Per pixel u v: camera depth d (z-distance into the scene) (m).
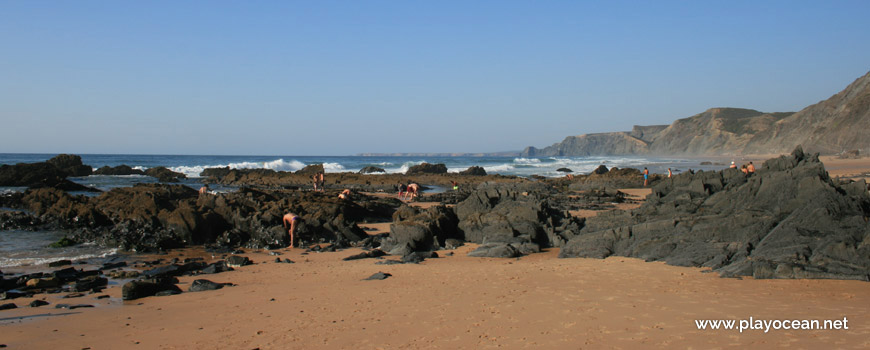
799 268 10.58
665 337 6.98
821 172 14.48
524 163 121.19
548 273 12.49
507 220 18.91
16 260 16.39
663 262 13.31
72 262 16.17
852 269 10.31
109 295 11.51
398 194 43.94
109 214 24.42
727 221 13.79
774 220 13.33
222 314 9.43
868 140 100.75
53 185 44.34
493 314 8.66
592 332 7.37
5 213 24.70
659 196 20.94
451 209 20.80
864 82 120.56
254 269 14.75
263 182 59.91
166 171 69.88
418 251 17.44
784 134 148.88
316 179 46.84
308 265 15.32
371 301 10.05
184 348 7.48
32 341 8.02
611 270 12.55
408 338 7.52
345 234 21.14
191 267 14.88
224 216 22.45
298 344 7.46
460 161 141.12
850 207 12.32
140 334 8.26
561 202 34.59
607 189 39.78
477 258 15.81
